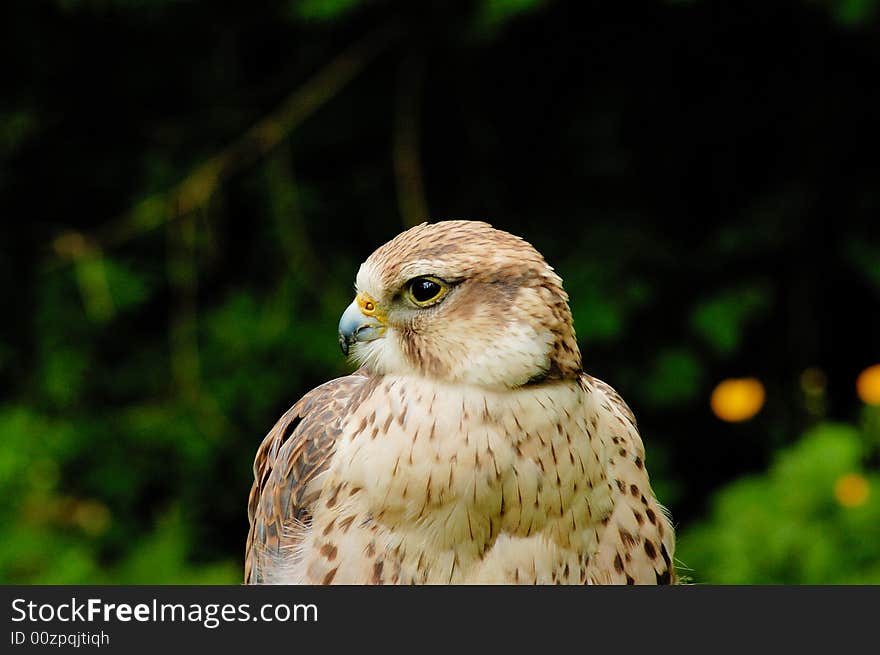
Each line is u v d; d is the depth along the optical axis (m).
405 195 10.95
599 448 5.01
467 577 4.84
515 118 11.52
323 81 10.96
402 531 4.84
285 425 5.77
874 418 9.77
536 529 4.84
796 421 11.62
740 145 11.63
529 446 4.78
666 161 11.58
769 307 11.27
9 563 10.20
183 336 11.08
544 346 4.79
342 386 5.62
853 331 12.20
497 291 4.80
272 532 5.50
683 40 11.27
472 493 4.75
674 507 11.27
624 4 11.05
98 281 10.80
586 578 4.98
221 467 11.24
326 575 4.98
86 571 10.15
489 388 4.79
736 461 11.73
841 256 11.39
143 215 10.96
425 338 4.86
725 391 10.34
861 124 11.42
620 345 11.21
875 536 8.82
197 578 10.25
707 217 11.62
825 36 11.03
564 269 11.01
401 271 4.90
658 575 5.21
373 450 4.87
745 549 8.95
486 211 11.53
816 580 8.70
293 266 10.98
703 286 11.30
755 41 11.32
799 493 9.10
